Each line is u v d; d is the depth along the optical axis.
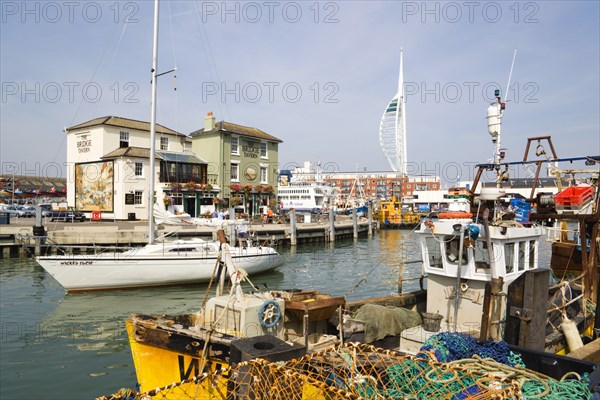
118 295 15.94
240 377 3.81
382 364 4.42
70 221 33.91
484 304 6.02
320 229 36.62
